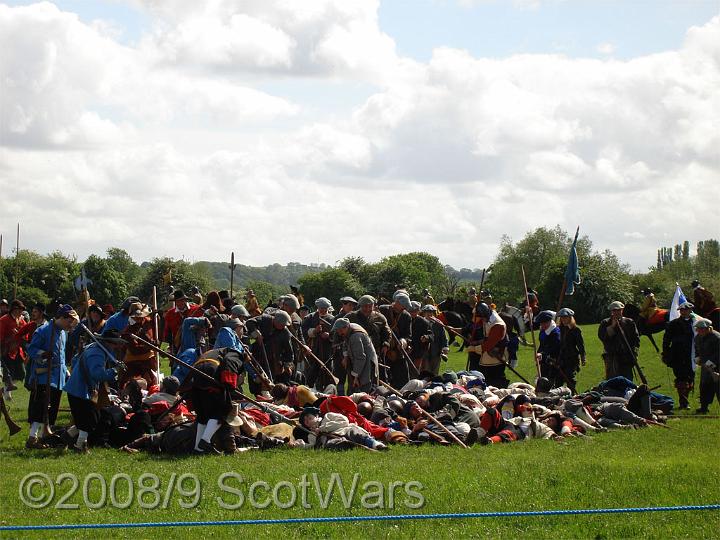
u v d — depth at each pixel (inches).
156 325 887.1
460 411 697.6
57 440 637.3
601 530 424.5
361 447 620.4
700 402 876.0
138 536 408.2
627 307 1140.5
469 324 1000.2
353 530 419.8
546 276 3417.8
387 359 893.8
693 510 454.0
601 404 772.6
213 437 606.9
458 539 409.4
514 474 526.9
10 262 3846.0
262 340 863.1
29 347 649.0
